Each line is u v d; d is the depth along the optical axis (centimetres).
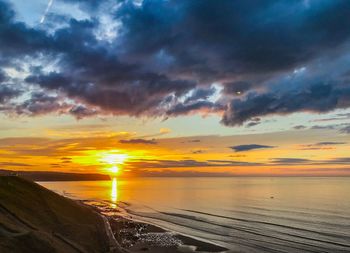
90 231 5741
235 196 19000
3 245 3519
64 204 7719
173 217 10025
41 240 3944
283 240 6562
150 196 19712
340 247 5944
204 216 10269
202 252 5569
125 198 18175
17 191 6762
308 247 5950
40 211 6250
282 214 10625
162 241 6359
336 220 9250
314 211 11331
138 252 5459
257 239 6662
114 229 7250
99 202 15450
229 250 5716
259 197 17900
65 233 5284
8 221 4734
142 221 9138
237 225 8462
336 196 17862
